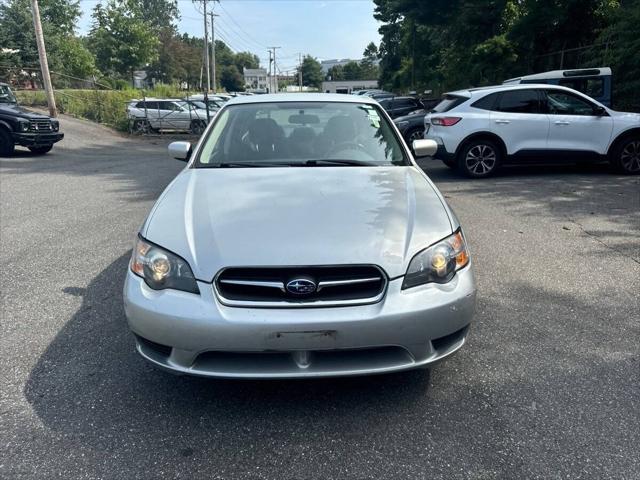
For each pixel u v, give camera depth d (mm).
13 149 15133
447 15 24812
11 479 2234
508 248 5316
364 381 2969
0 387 2930
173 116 24359
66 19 48000
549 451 2379
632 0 16266
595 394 2803
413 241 2643
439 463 2318
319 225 2703
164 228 2768
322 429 2562
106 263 5027
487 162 9320
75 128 23141
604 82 12406
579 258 4980
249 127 4090
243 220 2762
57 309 3967
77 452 2404
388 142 4012
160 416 2672
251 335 2416
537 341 3389
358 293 2504
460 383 2932
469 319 2705
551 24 19656
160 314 2498
